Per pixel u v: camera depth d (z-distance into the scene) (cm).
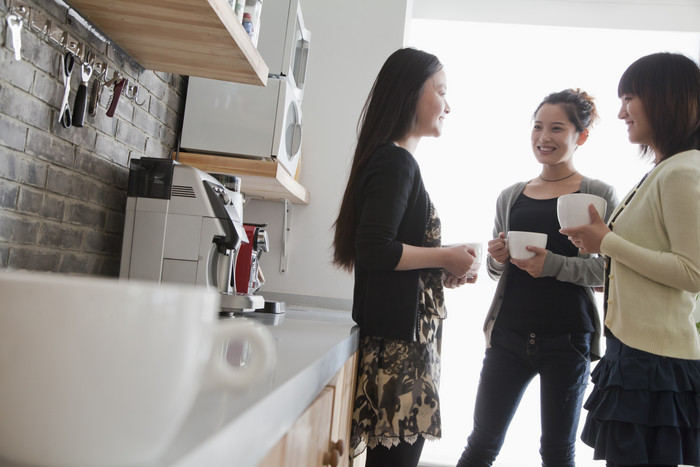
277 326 128
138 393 31
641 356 143
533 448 318
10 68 111
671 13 327
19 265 120
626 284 148
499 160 334
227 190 157
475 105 337
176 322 33
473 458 207
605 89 331
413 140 147
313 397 74
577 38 335
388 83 142
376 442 131
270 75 212
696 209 138
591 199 162
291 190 234
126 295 31
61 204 134
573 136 213
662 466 140
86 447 31
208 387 45
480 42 340
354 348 126
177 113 207
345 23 286
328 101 283
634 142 162
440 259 131
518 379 204
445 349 327
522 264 191
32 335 30
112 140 157
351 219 145
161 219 147
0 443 31
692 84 151
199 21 128
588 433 155
